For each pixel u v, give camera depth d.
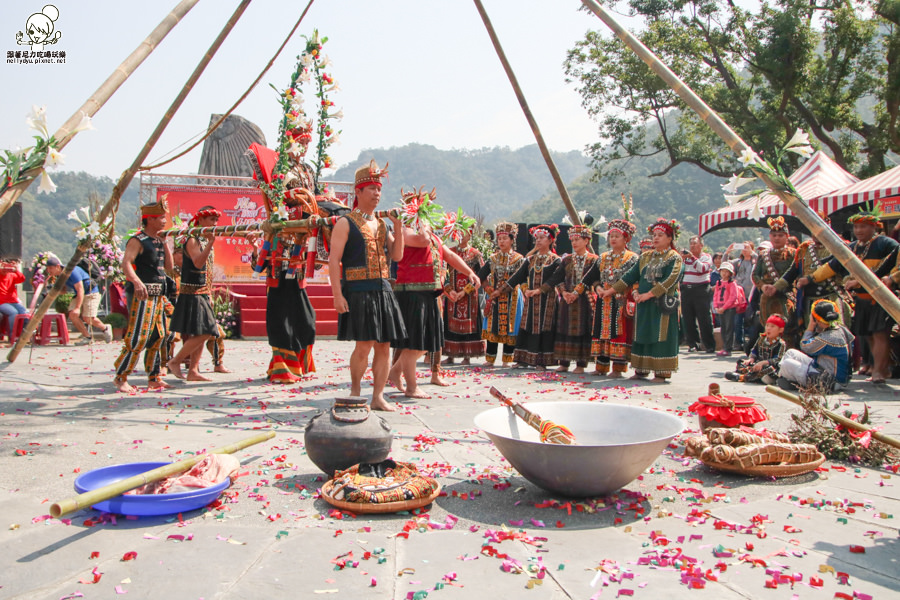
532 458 3.43
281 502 3.54
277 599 2.48
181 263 8.20
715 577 2.69
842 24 22.84
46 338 11.73
